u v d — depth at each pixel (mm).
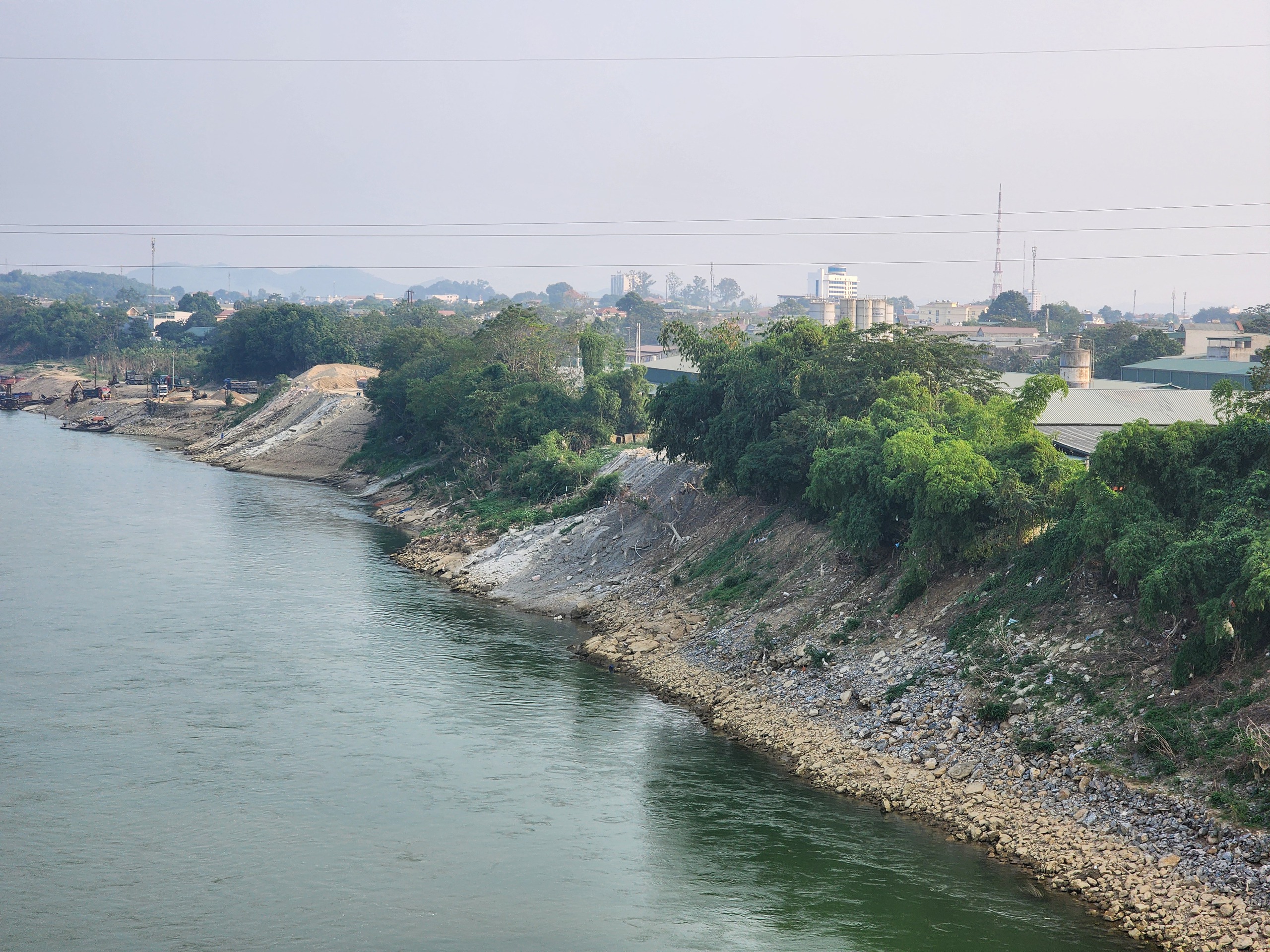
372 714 54969
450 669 62688
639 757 50312
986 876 39531
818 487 64000
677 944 35125
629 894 38219
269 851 40844
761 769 49188
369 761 49219
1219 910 35406
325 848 41125
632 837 42375
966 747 47000
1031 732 46094
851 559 64562
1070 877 38719
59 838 41438
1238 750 40125
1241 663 43344
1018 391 69062
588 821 43688
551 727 53875
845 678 55125
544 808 44812
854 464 61906
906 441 59125
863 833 42938
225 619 72188
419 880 38969
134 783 46281
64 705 55312
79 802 44438
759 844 41875
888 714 50938
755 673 58844
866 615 59562
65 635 67688
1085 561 51531
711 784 47375
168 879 38750
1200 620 45000
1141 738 42781
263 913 36656
